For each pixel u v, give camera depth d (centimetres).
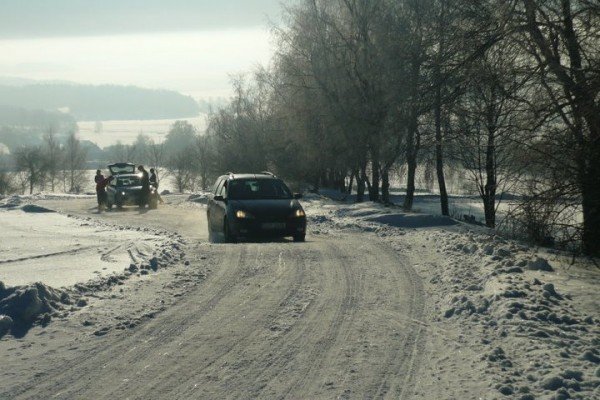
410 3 3094
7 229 2078
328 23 3672
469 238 1486
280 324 815
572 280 1023
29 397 571
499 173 1215
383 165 3725
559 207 1150
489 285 975
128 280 1081
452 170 3647
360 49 3456
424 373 631
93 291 985
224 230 1791
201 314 865
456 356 679
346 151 3788
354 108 3475
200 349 712
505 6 1178
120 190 3512
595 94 1084
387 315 857
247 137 5947
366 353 697
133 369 647
